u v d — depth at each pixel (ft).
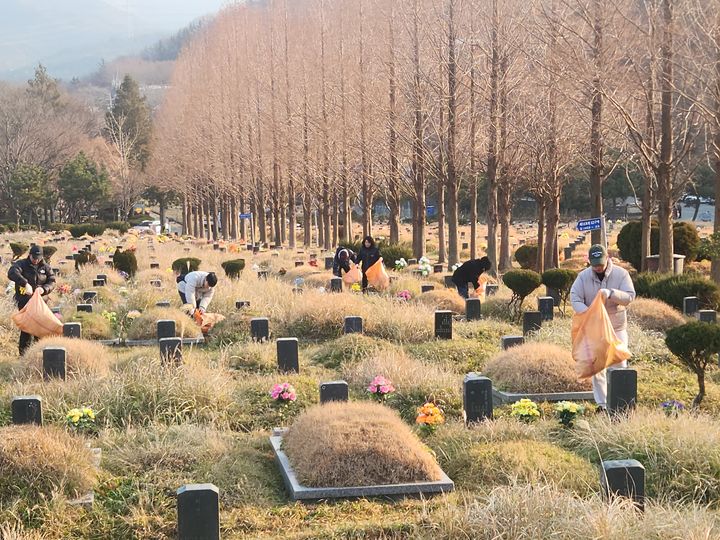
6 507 25.53
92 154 317.42
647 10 71.72
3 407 36.19
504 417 35.09
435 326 53.42
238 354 47.75
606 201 267.18
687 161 98.89
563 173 101.60
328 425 29.40
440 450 30.99
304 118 159.74
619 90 77.30
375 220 308.19
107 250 134.41
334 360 48.21
